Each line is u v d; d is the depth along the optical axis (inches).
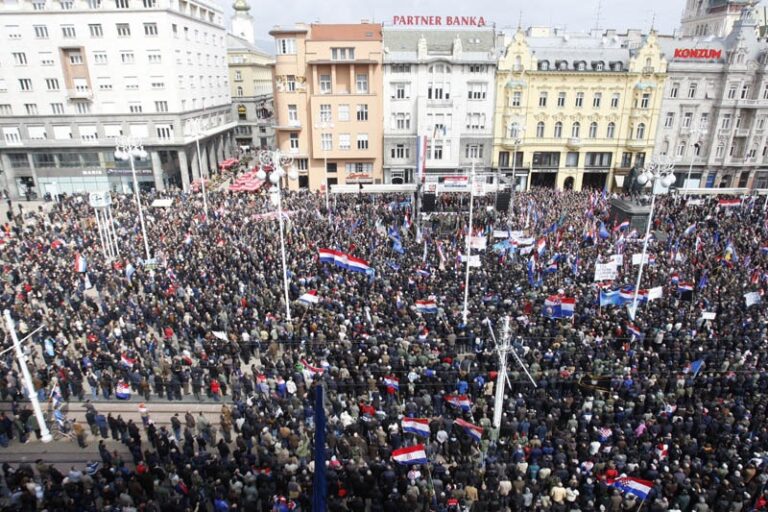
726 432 685.9
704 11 3459.6
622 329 925.8
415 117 2373.3
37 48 2253.9
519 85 2305.6
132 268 1168.8
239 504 584.4
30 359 943.0
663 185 979.9
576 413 735.1
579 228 1565.0
